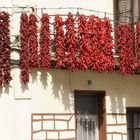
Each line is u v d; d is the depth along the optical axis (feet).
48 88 44.24
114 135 46.80
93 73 46.37
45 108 43.96
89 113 46.73
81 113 46.34
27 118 43.16
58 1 45.88
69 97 45.14
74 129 45.19
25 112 43.11
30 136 43.14
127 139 47.85
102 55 42.96
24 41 41.91
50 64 43.11
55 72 44.65
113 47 44.14
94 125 46.83
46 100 44.09
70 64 42.27
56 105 44.47
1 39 41.37
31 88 43.47
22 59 41.98
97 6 47.47
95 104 47.14
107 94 46.83
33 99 43.52
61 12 45.91
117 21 46.09
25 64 42.01
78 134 46.01
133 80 48.26
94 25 42.88
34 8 44.50
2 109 42.34
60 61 42.22
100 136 46.62
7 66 41.55
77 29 42.60
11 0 43.73
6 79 41.63
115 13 47.91
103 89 46.68
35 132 43.37
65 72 45.11
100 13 47.47
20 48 42.32
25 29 41.91
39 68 43.86
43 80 44.06
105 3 47.83
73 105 45.29
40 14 44.93
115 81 47.34
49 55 42.27
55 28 42.45
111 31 43.57
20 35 41.96
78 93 46.11
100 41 42.96
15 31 43.45
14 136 42.55
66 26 42.50
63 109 44.78
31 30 41.96
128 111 48.24
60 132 44.45
